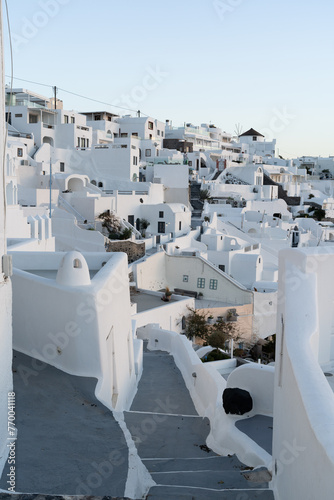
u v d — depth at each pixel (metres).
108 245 37.50
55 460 6.17
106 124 72.06
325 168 124.69
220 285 35.62
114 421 7.68
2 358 6.07
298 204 81.75
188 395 13.45
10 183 24.88
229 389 9.19
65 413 7.82
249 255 40.12
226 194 68.19
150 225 48.72
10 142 45.97
